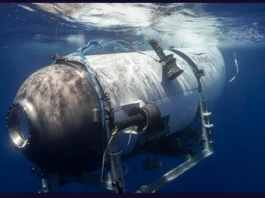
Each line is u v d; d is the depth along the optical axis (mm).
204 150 7707
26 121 4805
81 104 4648
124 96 5281
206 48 10133
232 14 11289
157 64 6434
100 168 5691
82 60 4957
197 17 11586
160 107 6070
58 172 5703
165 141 7754
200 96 7699
